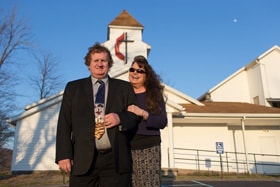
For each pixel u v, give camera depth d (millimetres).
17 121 15008
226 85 23391
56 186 9930
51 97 15547
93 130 2680
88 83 2938
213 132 17328
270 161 18203
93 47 3049
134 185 3240
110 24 22531
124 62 21453
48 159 14750
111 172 2713
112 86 2980
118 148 2736
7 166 26500
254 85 22734
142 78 3480
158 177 3209
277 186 9797
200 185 10000
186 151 16859
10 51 21234
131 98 3053
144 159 3230
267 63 22281
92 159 2623
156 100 3338
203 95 23406
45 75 32656
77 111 2781
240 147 18281
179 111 15164
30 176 12961
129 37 22719
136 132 3256
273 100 21141
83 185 2666
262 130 18750
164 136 15922
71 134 2844
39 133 15016
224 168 16781
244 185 10055
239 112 16641
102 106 2809
